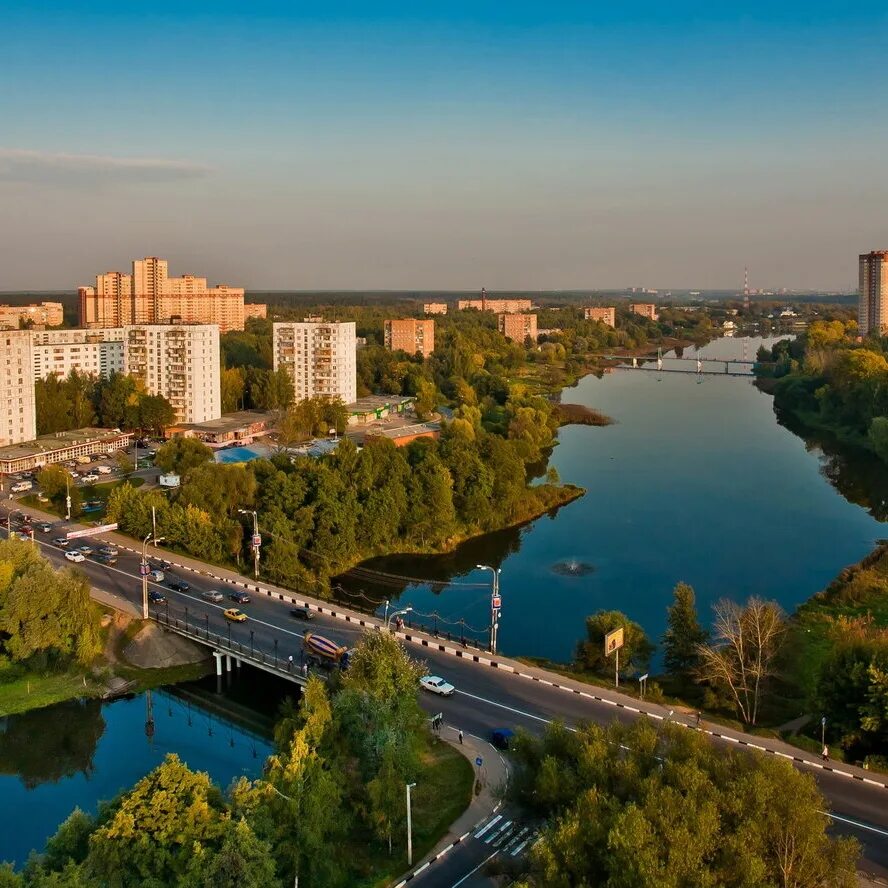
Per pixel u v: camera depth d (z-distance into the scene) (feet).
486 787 282.97
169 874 220.23
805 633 432.25
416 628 423.64
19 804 308.40
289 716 303.68
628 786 218.79
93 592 458.50
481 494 630.74
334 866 240.94
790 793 206.90
